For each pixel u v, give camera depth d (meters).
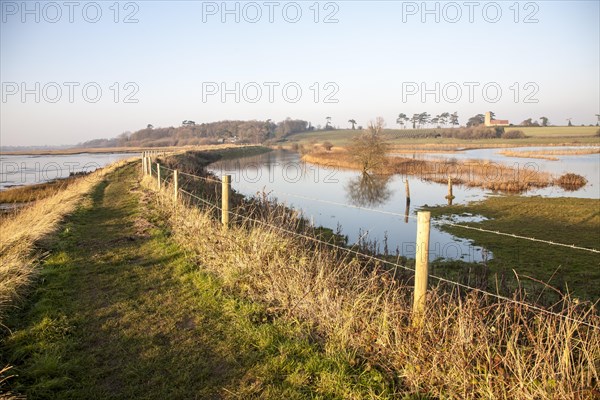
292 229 7.79
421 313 3.93
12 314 5.10
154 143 122.62
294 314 4.93
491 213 20.52
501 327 3.93
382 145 43.25
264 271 5.77
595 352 3.36
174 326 4.95
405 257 11.80
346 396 3.55
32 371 3.88
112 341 4.61
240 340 4.57
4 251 7.57
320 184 34.00
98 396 3.62
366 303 4.53
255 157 71.56
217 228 7.77
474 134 115.06
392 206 23.84
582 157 59.50
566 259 11.91
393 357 3.96
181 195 11.77
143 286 6.29
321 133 145.25
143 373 3.98
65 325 4.89
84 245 8.63
